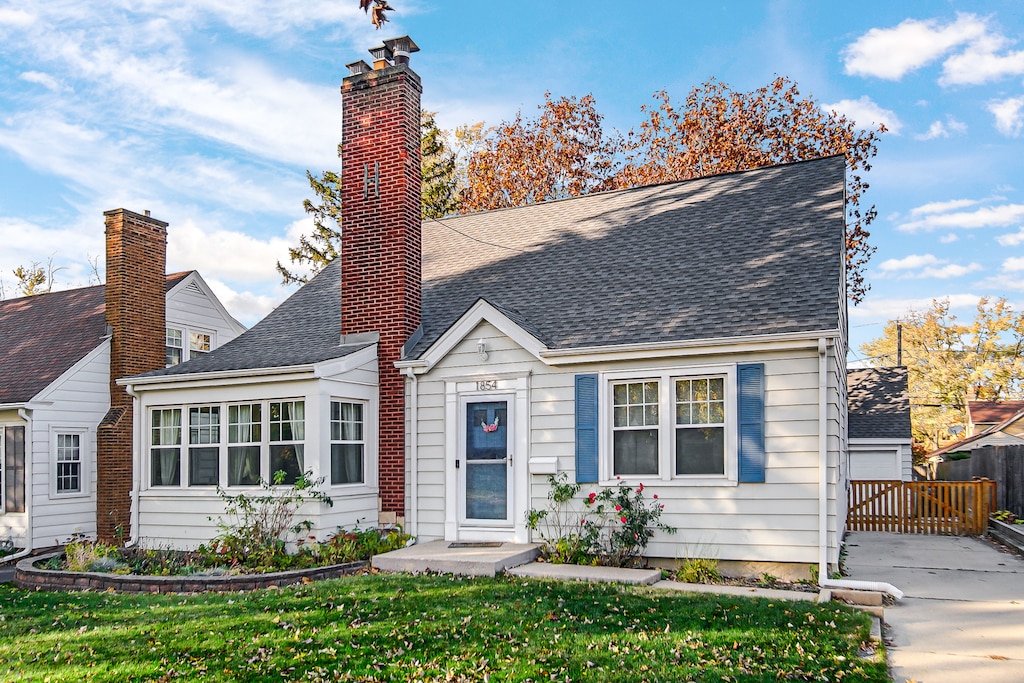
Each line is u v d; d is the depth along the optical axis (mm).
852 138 32969
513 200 36344
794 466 10867
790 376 11008
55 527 18422
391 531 13641
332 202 42156
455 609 8750
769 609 8750
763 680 6527
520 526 12695
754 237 14117
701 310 12328
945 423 54469
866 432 27062
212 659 7250
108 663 7199
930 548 14992
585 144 37188
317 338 15281
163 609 9352
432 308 15594
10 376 19656
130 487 18828
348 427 13711
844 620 8336
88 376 19406
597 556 11750
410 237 14602
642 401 12125
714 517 11312
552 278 15148
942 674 6953
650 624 8148
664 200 17078
